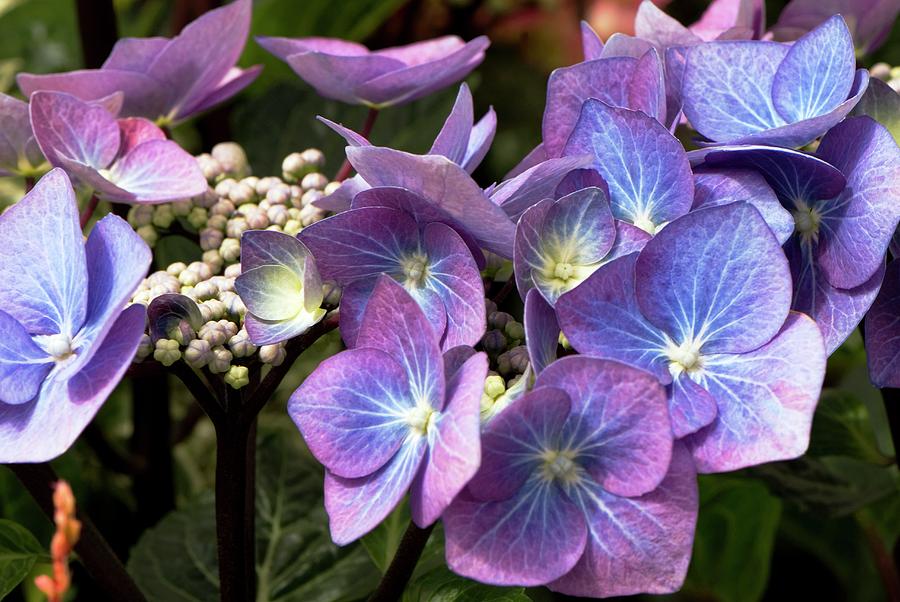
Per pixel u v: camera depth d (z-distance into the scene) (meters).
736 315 0.47
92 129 0.53
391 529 0.55
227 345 0.49
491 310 0.49
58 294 0.48
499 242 0.48
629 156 0.49
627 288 0.47
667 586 0.46
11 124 0.53
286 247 0.49
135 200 0.52
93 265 0.47
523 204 0.49
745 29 0.54
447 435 0.45
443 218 0.48
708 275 0.47
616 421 0.45
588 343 0.47
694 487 0.46
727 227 0.47
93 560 0.50
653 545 0.46
